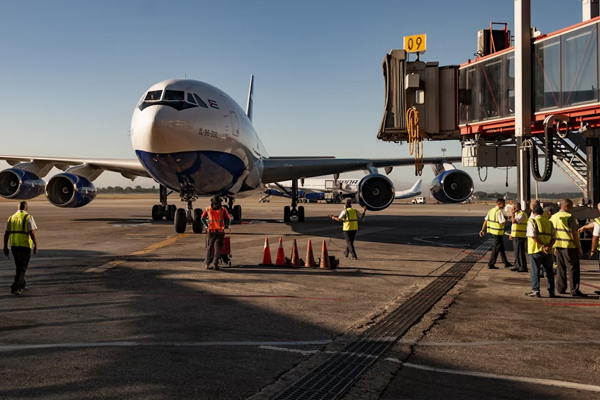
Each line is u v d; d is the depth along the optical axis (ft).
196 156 50.49
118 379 14.43
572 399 13.16
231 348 17.49
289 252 45.68
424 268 36.94
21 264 26.71
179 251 45.09
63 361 15.97
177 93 50.16
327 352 17.13
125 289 28.22
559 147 46.32
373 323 21.01
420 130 51.70
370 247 50.60
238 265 37.58
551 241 26.81
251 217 105.09
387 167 83.51
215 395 13.35
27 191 71.56
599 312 23.25
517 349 17.51
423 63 51.70
